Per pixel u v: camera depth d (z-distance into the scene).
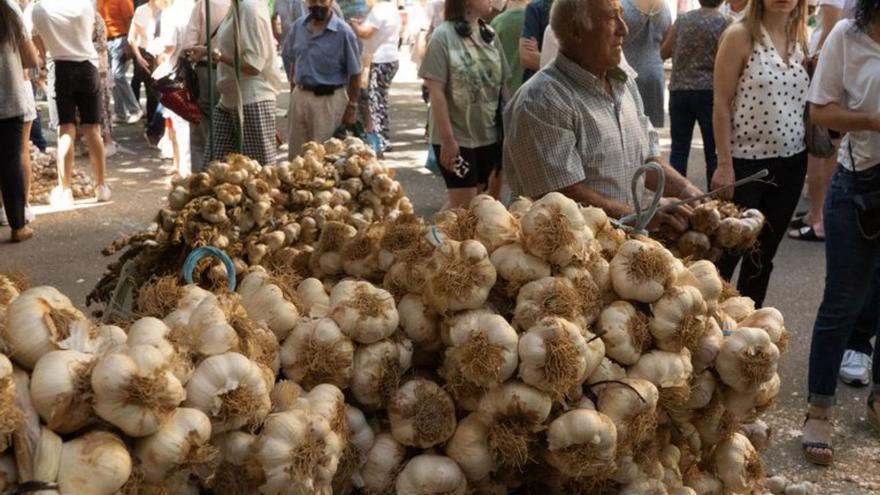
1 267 5.99
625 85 3.24
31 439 1.37
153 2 9.56
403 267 1.99
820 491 3.66
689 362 2.04
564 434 1.82
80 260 6.21
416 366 2.03
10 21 6.20
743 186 4.22
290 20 10.15
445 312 1.91
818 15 6.75
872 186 3.61
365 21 9.29
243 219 3.10
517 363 1.82
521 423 1.84
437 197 7.96
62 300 1.53
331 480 1.79
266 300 1.88
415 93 14.27
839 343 3.79
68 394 1.39
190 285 1.90
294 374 1.85
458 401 1.91
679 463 2.18
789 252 6.53
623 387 1.91
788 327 5.21
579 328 1.89
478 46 5.38
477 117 5.46
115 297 2.49
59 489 1.36
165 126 9.80
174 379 1.47
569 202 2.02
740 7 6.43
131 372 1.41
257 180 3.11
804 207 7.44
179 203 3.05
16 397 1.38
